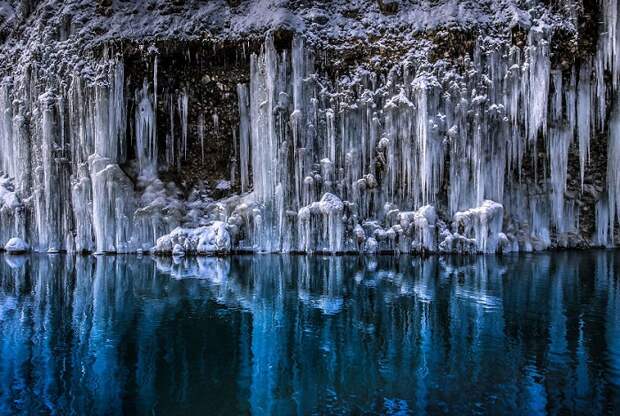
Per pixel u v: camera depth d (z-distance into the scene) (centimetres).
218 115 2042
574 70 1841
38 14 2280
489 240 1812
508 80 1816
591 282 1308
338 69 1952
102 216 1873
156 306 1084
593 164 1989
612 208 1966
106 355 770
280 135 1878
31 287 1292
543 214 1967
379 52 1944
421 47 1903
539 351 773
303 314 1008
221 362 743
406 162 1836
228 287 1281
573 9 1805
